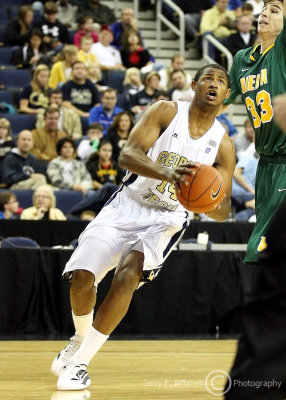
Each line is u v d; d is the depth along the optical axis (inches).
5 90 538.6
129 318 323.6
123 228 199.8
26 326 315.9
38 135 463.8
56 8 585.9
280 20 203.8
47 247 351.3
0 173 441.1
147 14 670.5
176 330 325.4
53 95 492.1
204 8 653.9
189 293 327.0
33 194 396.2
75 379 191.9
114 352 270.5
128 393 187.9
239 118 592.7
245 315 124.6
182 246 331.6
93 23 619.8
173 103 197.8
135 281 193.2
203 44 605.6
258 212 207.3
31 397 181.0
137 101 518.9
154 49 657.0
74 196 416.8
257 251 201.3
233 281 328.8
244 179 439.2
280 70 200.5
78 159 456.1
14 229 355.6
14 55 569.0
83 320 206.5
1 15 620.4
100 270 198.7
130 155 189.2
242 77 211.3
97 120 499.2
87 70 554.6
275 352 119.3
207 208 176.9
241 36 600.1
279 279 122.6
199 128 197.5
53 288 318.7
